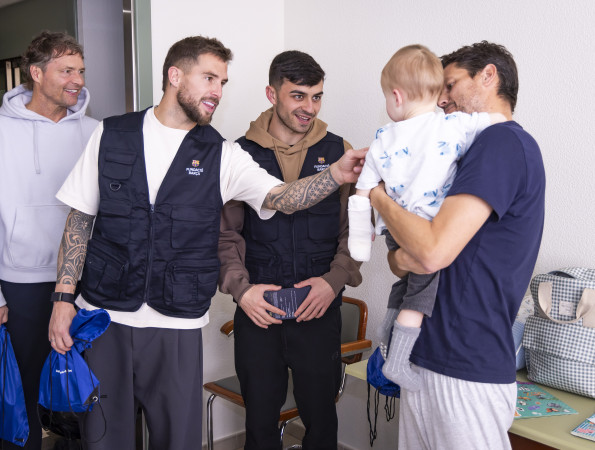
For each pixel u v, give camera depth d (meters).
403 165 1.47
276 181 2.05
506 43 2.38
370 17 2.87
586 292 1.88
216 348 3.11
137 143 1.93
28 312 2.35
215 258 2.01
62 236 2.17
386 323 1.69
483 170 1.34
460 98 1.58
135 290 1.89
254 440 2.22
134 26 2.71
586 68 2.16
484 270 1.42
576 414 1.75
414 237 1.36
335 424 2.26
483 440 1.43
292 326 2.18
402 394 1.59
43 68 2.27
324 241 2.25
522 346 2.06
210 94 1.91
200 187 1.95
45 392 1.87
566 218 2.24
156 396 1.95
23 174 2.30
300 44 3.21
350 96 2.99
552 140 2.27
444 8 2.57
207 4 2.96
